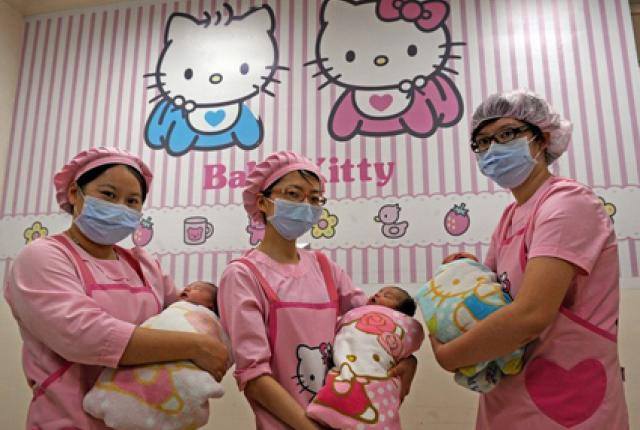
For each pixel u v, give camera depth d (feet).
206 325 4.22
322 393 3.93
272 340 4.27
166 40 8.39
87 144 8.16
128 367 3.88
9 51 8.53
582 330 3.94
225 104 7.95
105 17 8.66
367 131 7.47
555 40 7.37
